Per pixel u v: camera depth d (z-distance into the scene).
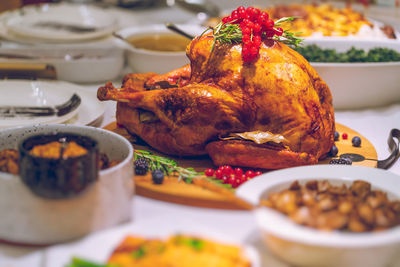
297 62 1.11
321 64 1.36
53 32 1.67
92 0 2.28
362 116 1.40
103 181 0.89
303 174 0.99
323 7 1.90
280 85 1.08
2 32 1.71
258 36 1.09
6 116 1.22
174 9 2.24
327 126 1.12
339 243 0.83
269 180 0.97
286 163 1.09
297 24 1.70
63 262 0.82
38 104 1.30
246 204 0.90
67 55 1.52
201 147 1.12
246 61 1.10
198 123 1.09
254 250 0.84
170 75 1.23
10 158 0.93
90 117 1.26
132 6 2.25
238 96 1.09
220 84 1.10
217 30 1.13
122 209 0.91
